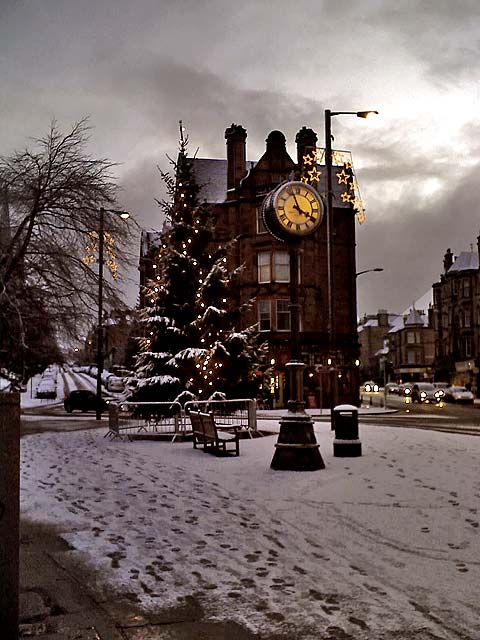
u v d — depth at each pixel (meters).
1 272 18.91
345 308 48.19
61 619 5.18
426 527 8.03
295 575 6.32
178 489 11.02
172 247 26.58
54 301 20.11
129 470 13.37
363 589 5.89
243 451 16.17
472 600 5.56
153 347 26.09
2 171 19.59
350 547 7.28
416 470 12.38
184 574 6.36
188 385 24.69
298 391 12.93
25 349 19.05
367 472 12.16
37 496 10.40
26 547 7.34
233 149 49.16
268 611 5.39
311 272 46.59
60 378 78.81
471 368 77.88
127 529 8.18
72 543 7.49
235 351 25.89
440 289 90.19
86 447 18.22
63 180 20.14
